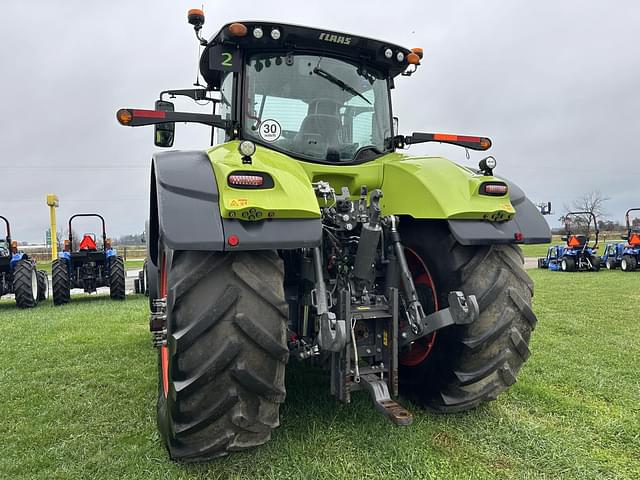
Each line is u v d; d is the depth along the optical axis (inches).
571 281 442.6
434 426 104.3
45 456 94.3
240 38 106.9
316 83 117.0
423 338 112.3
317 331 96.0
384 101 127.3
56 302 357.4
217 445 80.4
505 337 100.4
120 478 85.7
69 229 383.9
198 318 76.0
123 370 151.6
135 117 101.4
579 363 154.9
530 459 91.6
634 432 103.9
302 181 88.3
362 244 95.9
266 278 80.7
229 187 77.5
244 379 77.7
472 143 134.0
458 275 99.9
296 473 84.8
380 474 85.3
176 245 72.7
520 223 103.7
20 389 134.0
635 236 574.2
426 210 101.1
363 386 95.3
